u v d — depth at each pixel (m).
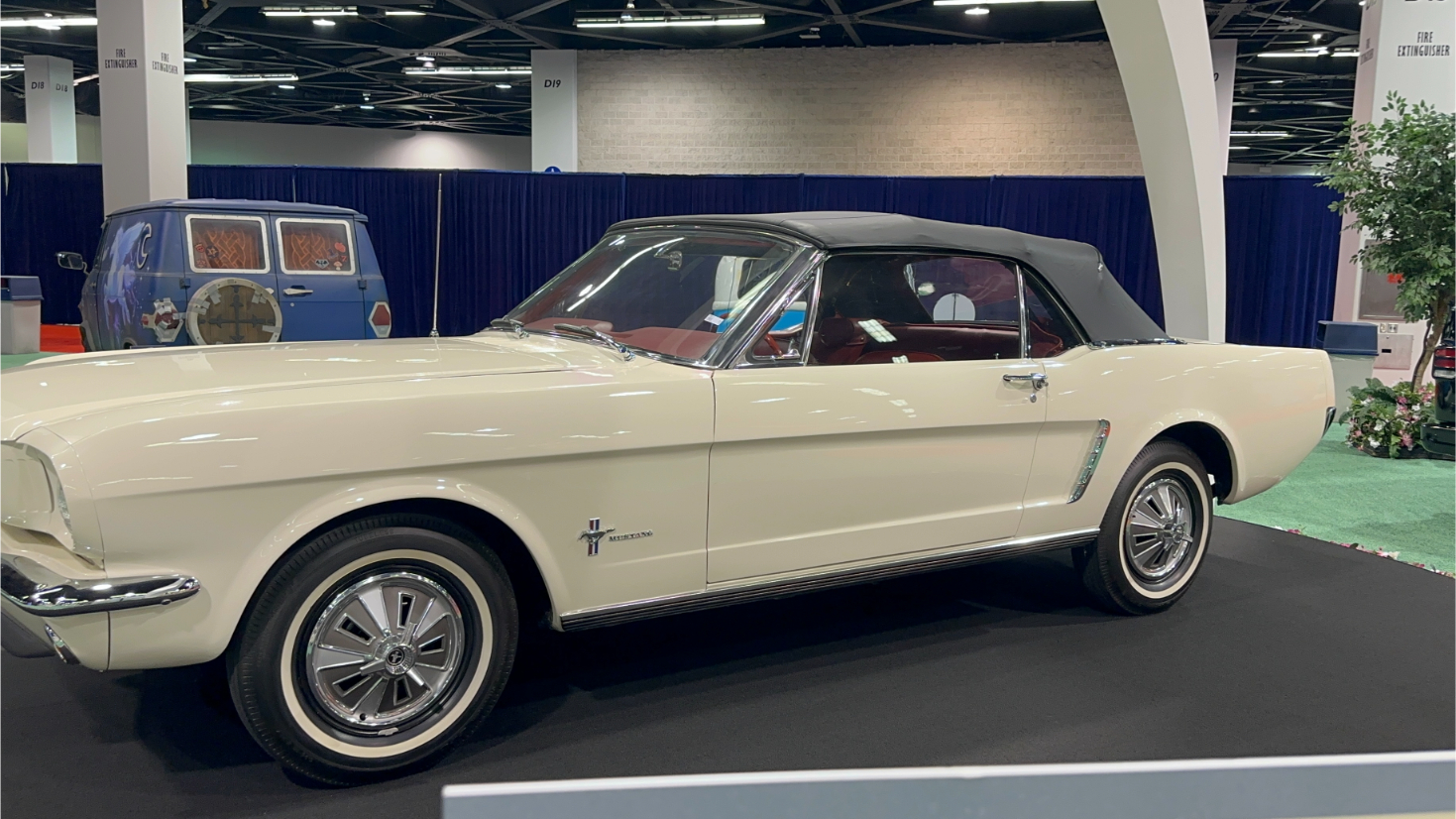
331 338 7.34
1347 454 7.52
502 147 31.02
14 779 2.39
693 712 2.88
